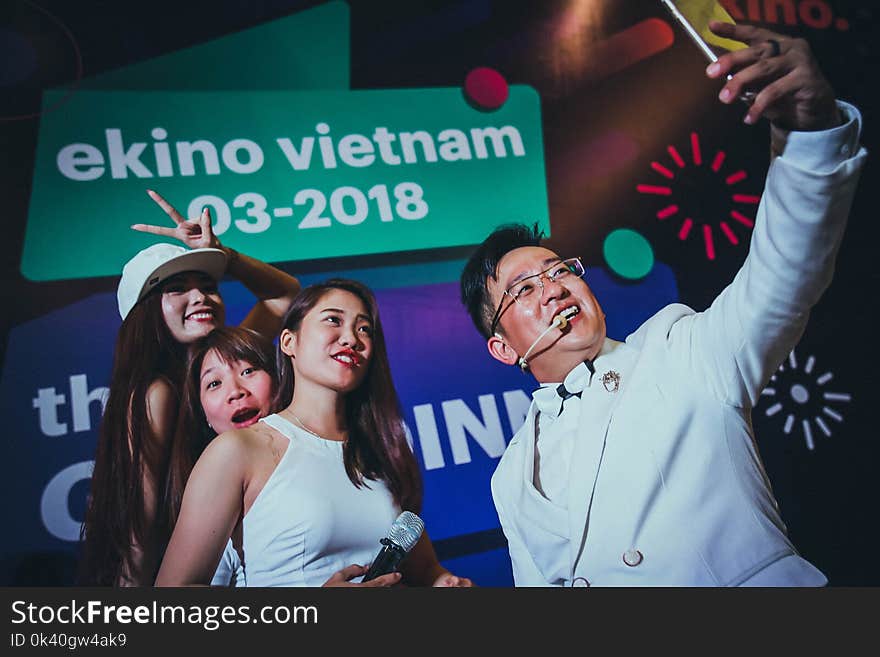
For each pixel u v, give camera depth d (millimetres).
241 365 2354
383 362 2453
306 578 2178
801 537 2559
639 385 2223
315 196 2617
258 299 2459
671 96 2973
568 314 2441
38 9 2609
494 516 2389
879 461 2695
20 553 2168
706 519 2090
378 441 2365
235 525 2201
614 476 2143
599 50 2969
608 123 2895
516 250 2561
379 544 2250
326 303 2445
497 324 2525
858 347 2811
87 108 2562
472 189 2729
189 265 2424
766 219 1876
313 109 2709
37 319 2348
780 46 1553
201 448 2279
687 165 2902
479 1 2922
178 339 2367
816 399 2713
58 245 2418
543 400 2379
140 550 2195
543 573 2236
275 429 2301
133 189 2512
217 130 2625
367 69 2783
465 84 2832
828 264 1856
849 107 1721
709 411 2145
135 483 2240
